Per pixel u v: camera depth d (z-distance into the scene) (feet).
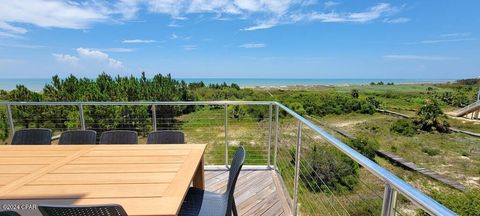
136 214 2.88
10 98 20.58
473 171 36.35
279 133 9.35
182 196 3.32
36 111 17.08
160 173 4.11
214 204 4.88
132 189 3.52
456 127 67.67
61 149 5.43
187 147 5.59
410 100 104.78
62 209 2.66
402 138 56.70
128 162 4.62
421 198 1.78
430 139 56.39
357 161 2.84
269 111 9.49
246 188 8.04
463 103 98.27
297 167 6.06
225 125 9.64
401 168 38.17
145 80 29.27
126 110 16.17
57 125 17.33
